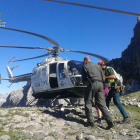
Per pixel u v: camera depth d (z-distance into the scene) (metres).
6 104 45.09
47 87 9.45
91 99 4.70
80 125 4.77
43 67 10.02
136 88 34.72
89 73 4.68
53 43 10.67
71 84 8.56
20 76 16.17
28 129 4.35
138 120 5.36
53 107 8.71
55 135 3.93
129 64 48.31
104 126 4.75
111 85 5.23
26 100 37.16
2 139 3.51
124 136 3.91
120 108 5.01
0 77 18.67
